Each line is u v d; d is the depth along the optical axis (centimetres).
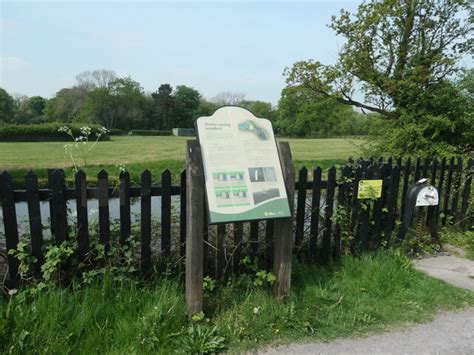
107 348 267
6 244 300
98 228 346
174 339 280
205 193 299
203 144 304
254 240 381
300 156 2442
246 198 306
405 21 918
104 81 7825
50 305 282
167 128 8581
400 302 359
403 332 311
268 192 315
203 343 277
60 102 7619
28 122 7519
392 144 834
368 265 412
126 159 2152
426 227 534
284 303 343
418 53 905
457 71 860
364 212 445
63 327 277
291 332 302
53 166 1748
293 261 413
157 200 647
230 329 298
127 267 329
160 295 315
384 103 949
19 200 299
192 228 295
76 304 297
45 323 270
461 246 528
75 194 315
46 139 4872
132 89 7994
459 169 568
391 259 434
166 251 351
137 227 380
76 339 270
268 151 327
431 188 480
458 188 569
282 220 332
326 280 392
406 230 489
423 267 457
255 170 315
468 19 892
